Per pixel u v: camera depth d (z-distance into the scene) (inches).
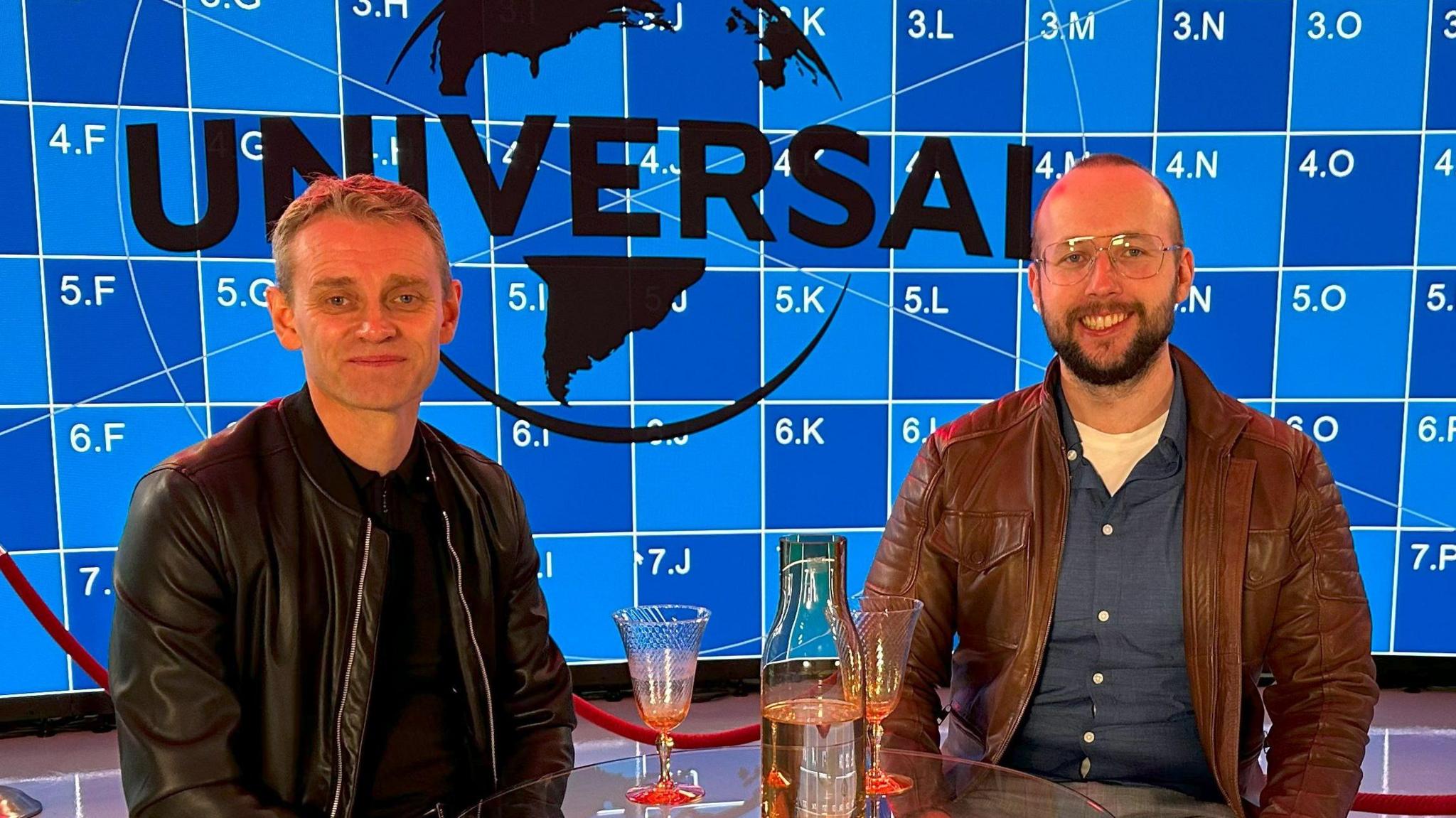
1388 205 125.2
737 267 127.8
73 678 122.8
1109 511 68.1
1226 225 126.6
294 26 119.5
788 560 46.9
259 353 123.9
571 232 125.7
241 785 51.9
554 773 57.1
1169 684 67.1
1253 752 69.1
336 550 57.3
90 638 123.4
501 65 122.6
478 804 51.9
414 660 61.3
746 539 132.0
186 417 123.0
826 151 126.7
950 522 72.6
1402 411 127.8
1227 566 65.4
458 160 123.1
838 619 46.1
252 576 55.5
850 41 125.5
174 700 51.9
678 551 131.4
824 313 129.2
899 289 129.3
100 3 116.1
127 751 52.1
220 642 54.6
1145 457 67.5
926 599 73.1
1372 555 130.0
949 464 73.4
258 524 55.6
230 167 120.4
